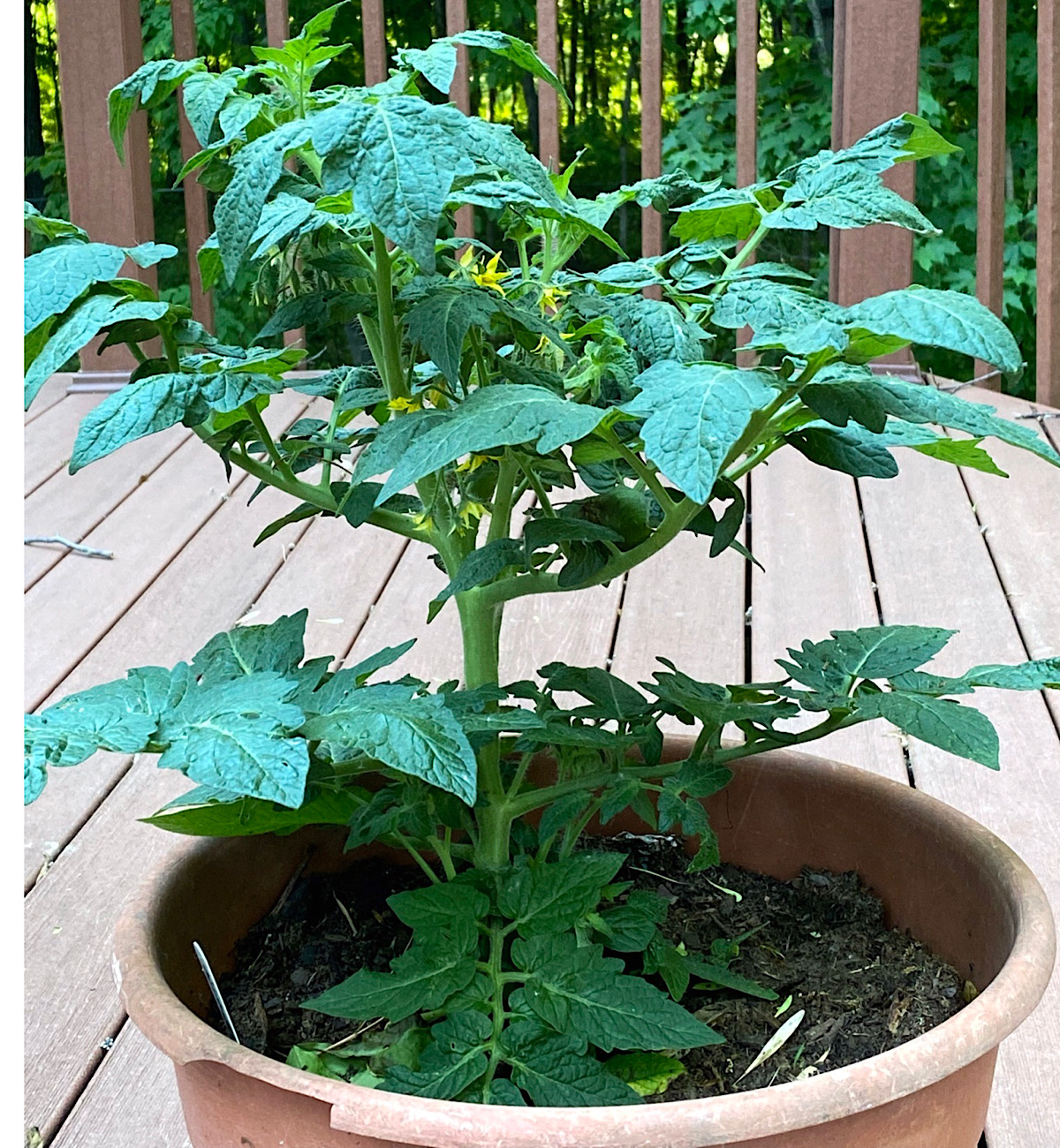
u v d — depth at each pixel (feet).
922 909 3.02
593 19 19.62
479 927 2.65
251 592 7.20
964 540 7.61
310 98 2.32
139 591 7.23
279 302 2.73
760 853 3.35
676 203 2.82
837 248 9.78
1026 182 16.56
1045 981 2.28
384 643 6.50
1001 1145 3.37
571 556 2.62
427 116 1.97
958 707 2.52
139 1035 3.87
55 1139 3.45
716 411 1.88
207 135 2.30
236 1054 2.12
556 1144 1.89
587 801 2.82
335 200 2.26
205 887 2.91
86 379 10.83
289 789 1.91
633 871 3.38
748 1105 1.94
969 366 16.57
